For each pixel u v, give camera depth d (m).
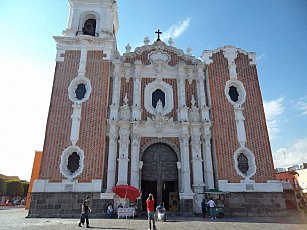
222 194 24.27
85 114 26.09
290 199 34.34
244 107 28.16
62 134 25.23
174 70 29.89
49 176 23.84
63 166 24.22
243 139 26.75
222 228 15.62
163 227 16.09
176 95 28.92
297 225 17.08
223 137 26.70
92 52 28.59
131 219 21.16
